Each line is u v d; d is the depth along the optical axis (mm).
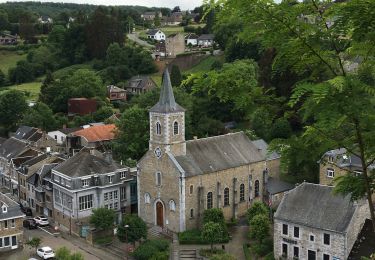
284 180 92500
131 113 103125
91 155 86688
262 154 88625
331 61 15500
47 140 119750
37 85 190750
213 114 124062
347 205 63375
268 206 83750
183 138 78250
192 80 19391
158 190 79375
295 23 15109
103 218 76375
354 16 13859
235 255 69125
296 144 18281
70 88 157750
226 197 82188
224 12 16094
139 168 82062
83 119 143000
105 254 73188
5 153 110000
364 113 14227
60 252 63531
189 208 77125
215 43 197500
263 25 15711
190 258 69312
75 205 81250
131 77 186250
